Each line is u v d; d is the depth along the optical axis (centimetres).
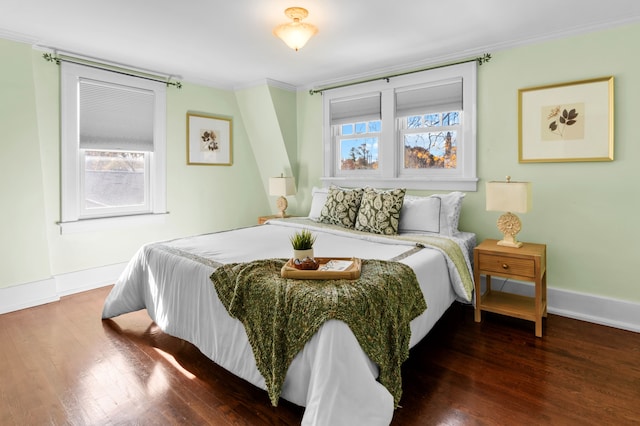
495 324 270
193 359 220
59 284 329
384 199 306
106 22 260
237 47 311
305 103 447
